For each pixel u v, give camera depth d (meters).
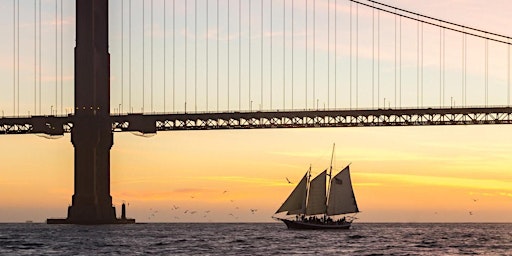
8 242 184.75
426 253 168.25
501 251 174.25
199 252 165.50
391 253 167.25
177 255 160.25
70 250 168.50
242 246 178.00
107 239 194.12
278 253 164.50
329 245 182.25
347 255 162.88
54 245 178.00
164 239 196.75
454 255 165.38
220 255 160.50
